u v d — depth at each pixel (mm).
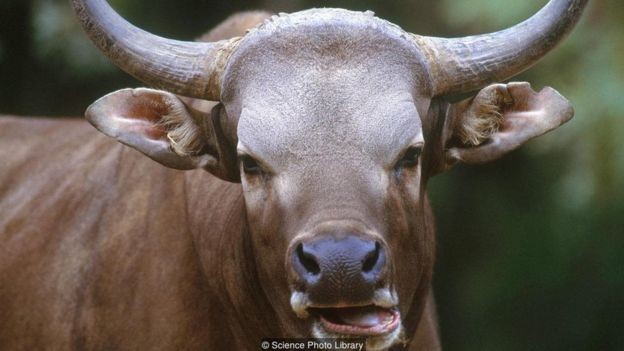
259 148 20859
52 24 44438
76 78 46906
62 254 25453
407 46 21562
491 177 47438
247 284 22578
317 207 20062
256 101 21125
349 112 20688
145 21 46062
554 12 22125
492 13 38719
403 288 21422
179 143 22406
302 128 20625
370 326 20125
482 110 22281
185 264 23828
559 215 47031
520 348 48125
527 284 47844
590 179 38781
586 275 47562
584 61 38938
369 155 20562
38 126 28672
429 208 23422
